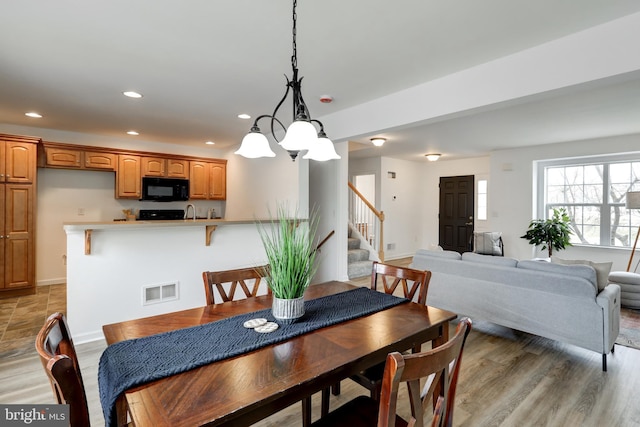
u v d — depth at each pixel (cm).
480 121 417
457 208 781
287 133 156
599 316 259
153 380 108
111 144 531
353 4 180
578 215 574
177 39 219
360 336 146
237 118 411
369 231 745
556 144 560
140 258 321
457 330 115
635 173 518
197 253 357
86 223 286
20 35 213
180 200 586
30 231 443
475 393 229
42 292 458
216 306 186
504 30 207
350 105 356
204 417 91
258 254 398
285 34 212
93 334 299
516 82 237
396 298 203
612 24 196
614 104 346
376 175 755
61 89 311
